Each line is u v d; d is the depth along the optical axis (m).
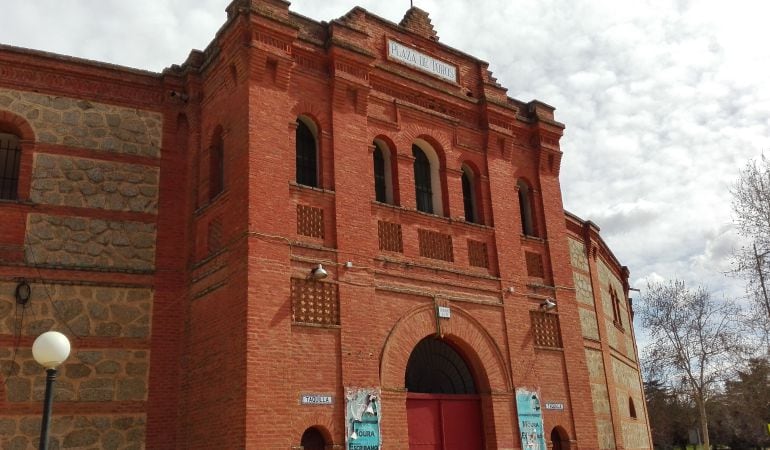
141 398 14.81
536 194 20.67
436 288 16.84
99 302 15.09
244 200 14.23
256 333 13.27
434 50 19.75
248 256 13.70
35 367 14.19
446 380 16.89
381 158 17.88
